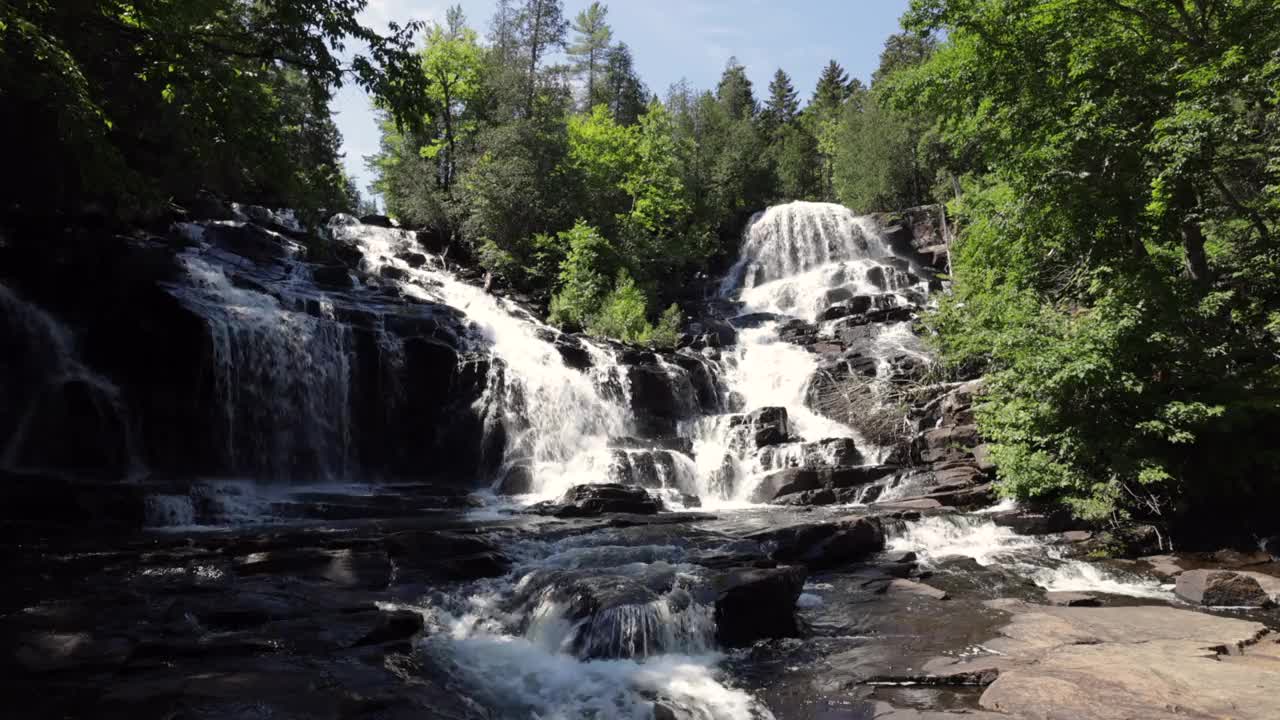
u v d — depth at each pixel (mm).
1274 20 16016
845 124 53656
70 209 18000
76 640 6797
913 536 14852
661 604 8352
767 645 8672
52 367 16391
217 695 5750
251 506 14312
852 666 7879
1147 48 17266
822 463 21094
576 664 7789
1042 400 16109
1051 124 17344
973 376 24109
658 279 38219
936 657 8070
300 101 32062
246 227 24328
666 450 20938
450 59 43531
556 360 24703
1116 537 14711
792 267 42625
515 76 39938
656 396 25078
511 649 8164
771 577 9195
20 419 15797
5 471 14422
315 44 11922
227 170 14703
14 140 14398
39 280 16797
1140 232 16609
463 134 43000
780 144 67938
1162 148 15586
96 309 17219
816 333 31328
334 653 7094
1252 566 13297
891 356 26750
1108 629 9031
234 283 20359
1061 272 19750
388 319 22016
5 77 10367
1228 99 15750
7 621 7293
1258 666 7531
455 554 11109
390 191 44938
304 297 20719
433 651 7789
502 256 32500
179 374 17203
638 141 44688
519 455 21438
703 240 42938
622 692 7078
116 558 9781
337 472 19609
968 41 18906
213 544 10688
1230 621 9352
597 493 16359
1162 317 15211
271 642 7141
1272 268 17062
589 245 33062
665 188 43625
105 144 11289
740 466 21469
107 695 5672
